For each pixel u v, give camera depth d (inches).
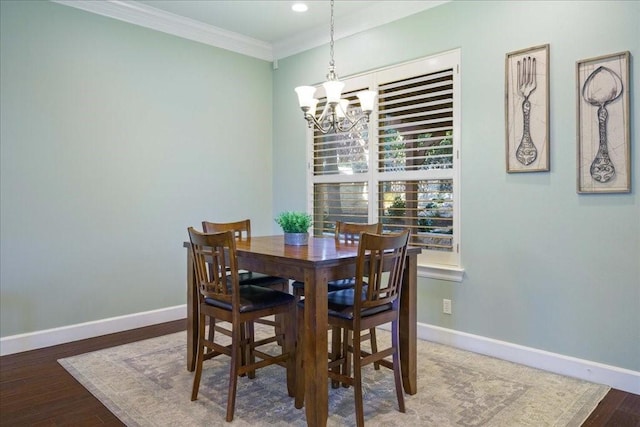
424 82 138.8
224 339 137.3
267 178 192.7
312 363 80.9
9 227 126.0
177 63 161.6
